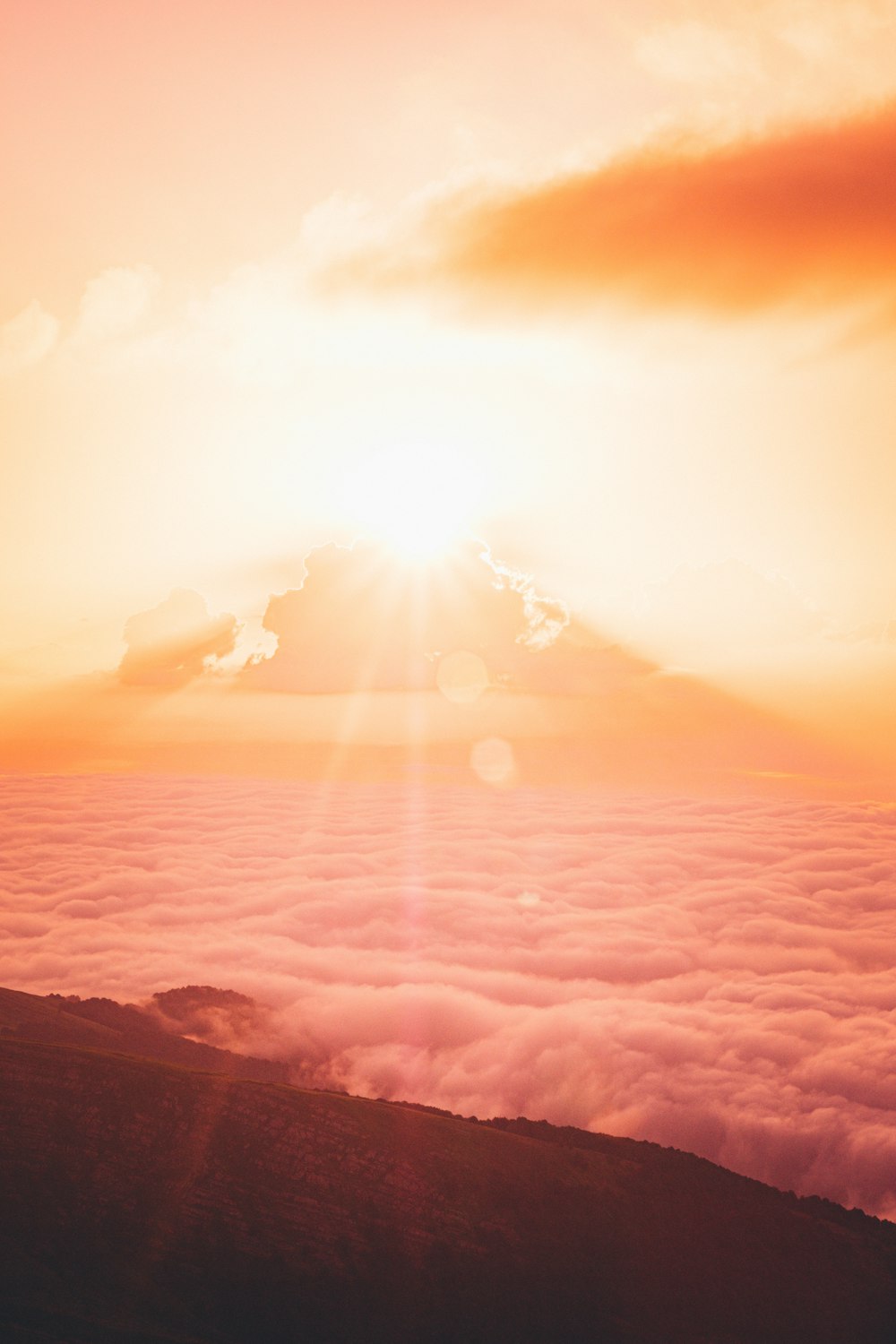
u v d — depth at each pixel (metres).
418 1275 61.22
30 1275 56.22
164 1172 64.25
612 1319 61.12
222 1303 57.66
